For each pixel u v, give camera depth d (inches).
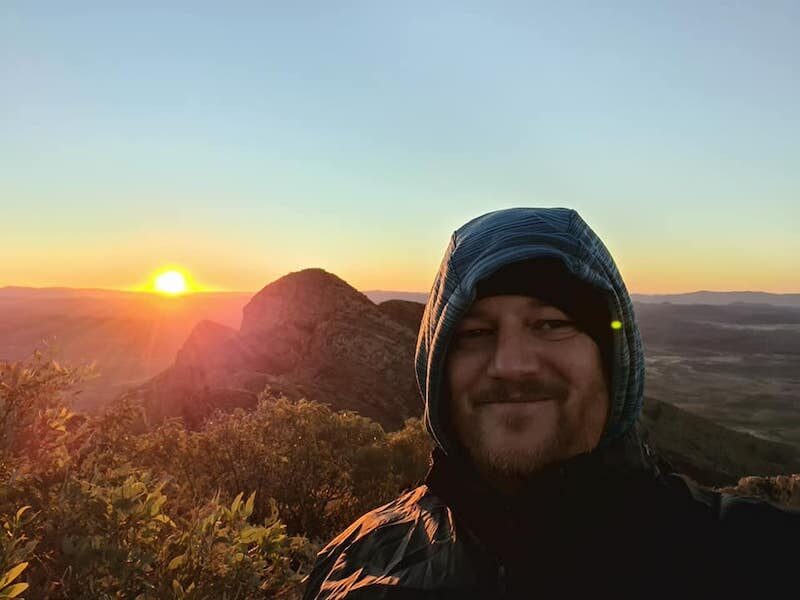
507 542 44.8
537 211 48.9
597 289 45.2
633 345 46.3
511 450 45.0
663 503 43.2
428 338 52.7
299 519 213.9
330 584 56.1
